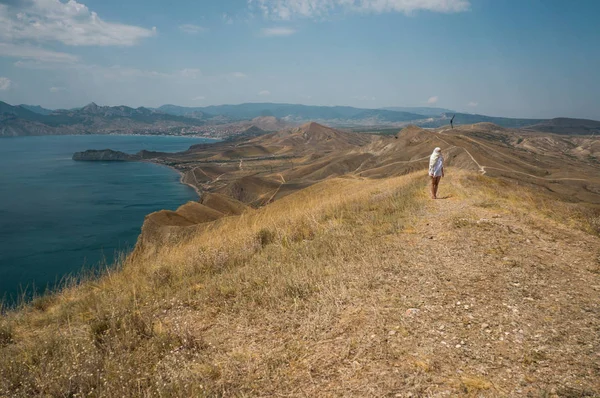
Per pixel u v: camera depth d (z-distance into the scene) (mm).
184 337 4352
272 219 11742
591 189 136125
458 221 9531
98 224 106125
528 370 3445
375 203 13000
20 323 5730
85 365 3826
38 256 76062
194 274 7219
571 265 6562
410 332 4211
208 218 46906
